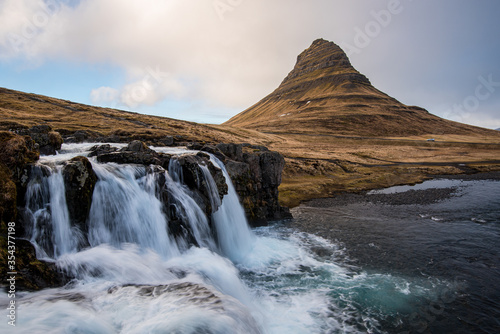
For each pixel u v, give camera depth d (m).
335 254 23.62
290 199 47.62
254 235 29.08
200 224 20.86
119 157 21.58
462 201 46.25
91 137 46.41
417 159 112.69
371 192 56.12
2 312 9.25
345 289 17.67
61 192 15.41
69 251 14.71
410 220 34.88
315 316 14.86
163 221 18.47
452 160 110.06
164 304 11.23
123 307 10.88
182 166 22.00
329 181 64.62
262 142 135.88
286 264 21.61
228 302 11.69
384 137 191.12
